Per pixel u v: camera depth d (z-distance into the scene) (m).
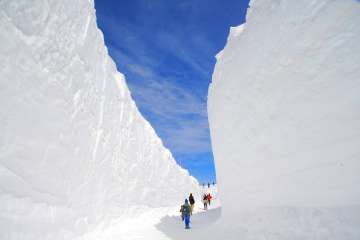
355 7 5.22
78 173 9.40
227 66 10.11
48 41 8.20
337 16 5.48
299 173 5.83
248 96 8.13
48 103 7.84
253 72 7.95
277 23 7.09
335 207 4.91
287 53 6.57
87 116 10.90
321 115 5.53
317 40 5.82
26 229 5.72
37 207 6.43
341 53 5.32
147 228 11.09
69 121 9.12
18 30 6.79
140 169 16.81
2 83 6.05
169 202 19.94
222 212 9.96
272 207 6.43
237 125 8.71
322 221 4.91
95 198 10.52
